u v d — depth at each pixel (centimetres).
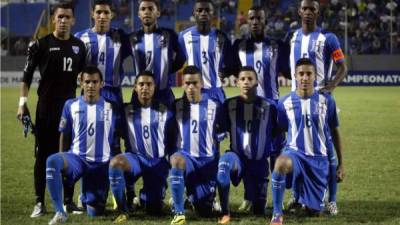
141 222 605
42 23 2994
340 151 650
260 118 638
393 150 1100
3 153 1094
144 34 714
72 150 635
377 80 2809
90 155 631
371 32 3011
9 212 669
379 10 3114
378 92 2423
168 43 714
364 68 2814
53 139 671
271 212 660
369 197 735
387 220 616
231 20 3164
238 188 791
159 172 633
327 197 687
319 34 695
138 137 635
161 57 710
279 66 729
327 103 631
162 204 653
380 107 1858
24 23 3056
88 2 3033
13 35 3011
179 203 599
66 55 668
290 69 716
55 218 602
